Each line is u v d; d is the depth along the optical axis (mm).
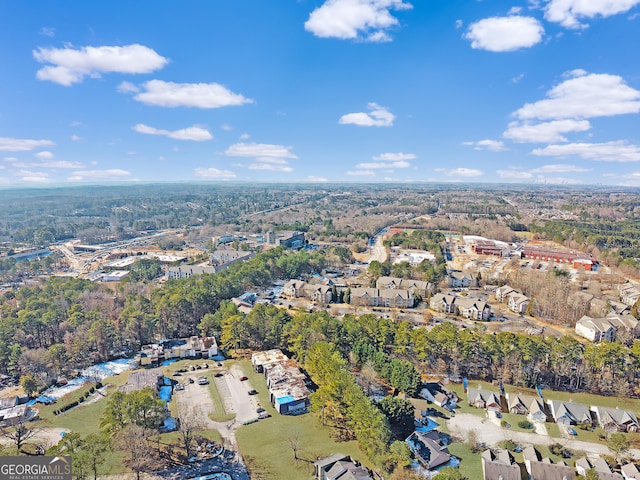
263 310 169000
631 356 131375
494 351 136375
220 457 96562
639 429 110062
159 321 172000
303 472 92062
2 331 147500
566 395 127688
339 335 146750
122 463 93000
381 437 92562
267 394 126375
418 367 142250
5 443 99500
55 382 132625
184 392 127000
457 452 100125
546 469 90812
